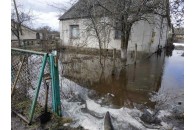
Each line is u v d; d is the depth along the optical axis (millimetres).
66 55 9961
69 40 13031
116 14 6461
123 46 7906
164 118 3131
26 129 2541
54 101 2824
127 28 7570
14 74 3432
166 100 4055
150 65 8273
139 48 9492
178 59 10438
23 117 2758
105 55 9617
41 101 3355
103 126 2777
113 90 4777
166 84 5383
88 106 3617
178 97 4254
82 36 11523
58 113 2916
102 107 3611
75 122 2855
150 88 4980
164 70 7281
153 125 2881
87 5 7230
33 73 3607
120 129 2760
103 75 6344
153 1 6129
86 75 6266
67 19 12984
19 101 3330
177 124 2918
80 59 9172
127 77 6121
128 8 6230
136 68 7551
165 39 17156
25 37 22844
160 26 10352
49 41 13805
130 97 4262
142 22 9266
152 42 11039
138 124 2908
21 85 3484
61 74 5977
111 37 10461
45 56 2662
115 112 3359
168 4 5898
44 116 2699
